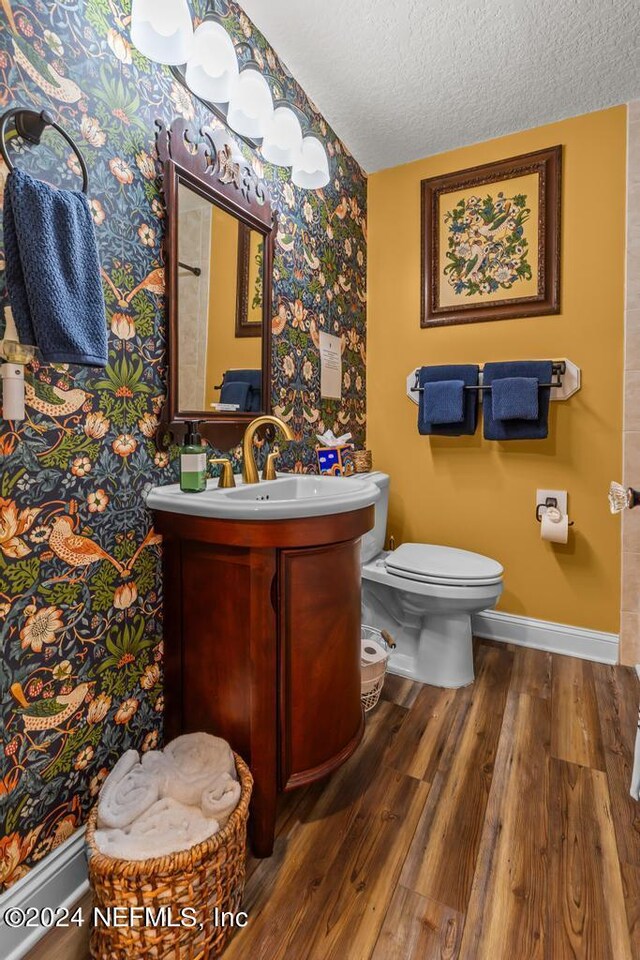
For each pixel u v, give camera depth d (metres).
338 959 0.91
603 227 2.03
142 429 1.20
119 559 1.14
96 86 1.04
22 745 0.94
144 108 1.17
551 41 1.65
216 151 1.40
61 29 0.96
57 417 0.99
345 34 1.62
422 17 1.55
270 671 1.12
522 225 2.17
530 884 1.06
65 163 0.98
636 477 2.01
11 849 0.92
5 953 0.90
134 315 1.16
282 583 1.14
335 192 2.19
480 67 1.78
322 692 1.22
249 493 1.40
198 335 1.37
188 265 1.32
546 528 2.10
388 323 2.51
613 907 1.01
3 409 0.88
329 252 2.15
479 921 0.98
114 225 1.10
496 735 1.59
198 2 1.34
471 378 2.22
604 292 2.04
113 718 1.14
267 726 1.13
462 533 2.38
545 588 2.21
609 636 2.09
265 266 1.67
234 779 1.04
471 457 2.34
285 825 1.23
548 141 2.11
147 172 1.18
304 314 1.96
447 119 2.08
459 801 1.31
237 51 1.51
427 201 2.36
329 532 1.17
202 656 1.20
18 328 0.83
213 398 1.45
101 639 1.10
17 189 0.81
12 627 0.92
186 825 0.92
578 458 2.12
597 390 2.07
